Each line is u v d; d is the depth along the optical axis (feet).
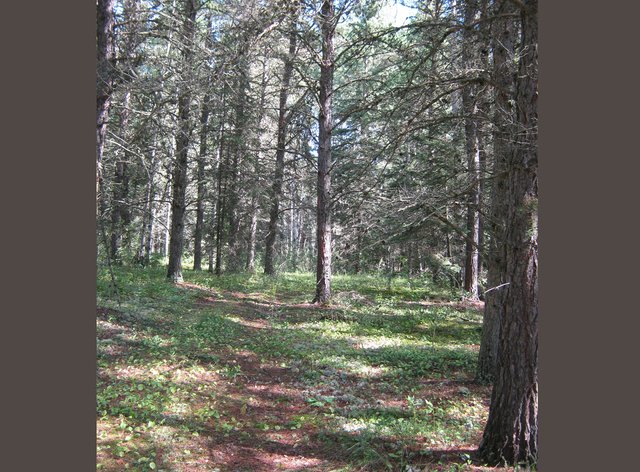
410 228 30.09
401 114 25.82
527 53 17.80
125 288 45.73
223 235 83.66
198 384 25.48
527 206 17.40
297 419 22.71
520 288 17.57
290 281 80.12
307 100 62.69
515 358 17.61
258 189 72.95
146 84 27.40
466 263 57.77
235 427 21.02
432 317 49.03
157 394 22.77
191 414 21.53
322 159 54.54
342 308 51.75
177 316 40.04
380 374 30.94
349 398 25.88
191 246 123.75
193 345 32.50
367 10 48.42
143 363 26.84
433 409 24.82
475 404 25.85
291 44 49.98
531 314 17.46
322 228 54.54
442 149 43.98
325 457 18.75
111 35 26.89
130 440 17.99
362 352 35.83
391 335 42.37
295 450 19.38
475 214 48.55
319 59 51.75
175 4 42.98
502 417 17.80
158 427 19.47
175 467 16.72
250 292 63.98
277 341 37.04
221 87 31.32
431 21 24.99
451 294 59.72
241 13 30.19
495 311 29.43
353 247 40.63
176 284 56.54
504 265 18.16
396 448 19.40
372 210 28.48
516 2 17.70
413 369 32.42
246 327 41.29
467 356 35.17
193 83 27.63
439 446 19.72
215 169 75.92
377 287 69.82
